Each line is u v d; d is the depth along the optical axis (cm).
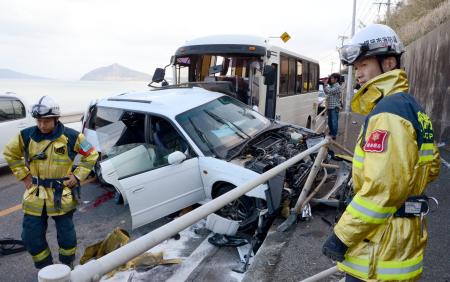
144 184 432
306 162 511
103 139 555
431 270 335
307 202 445
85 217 540
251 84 805
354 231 147
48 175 345
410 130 148
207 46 811
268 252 379
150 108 538
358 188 164
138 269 379
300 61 1109
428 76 1184
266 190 412
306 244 391
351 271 163
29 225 344
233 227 417
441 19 1235
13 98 816
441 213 462
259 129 579
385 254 156
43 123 337
